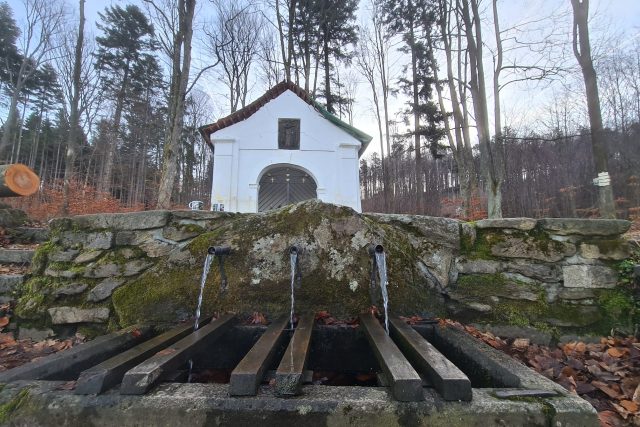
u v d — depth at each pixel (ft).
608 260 7.67
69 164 35.83
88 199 42.80
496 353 5.35
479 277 7.97
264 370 4.57
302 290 7.76
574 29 21.21
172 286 7.88
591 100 20.30
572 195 47.47
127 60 70.85
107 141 75.15
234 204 33.47
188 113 80.02
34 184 13.07
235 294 7.80
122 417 3.80
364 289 7.77
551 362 6.33
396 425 3.68
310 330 6.06
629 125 42.27
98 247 8.35
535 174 52.65
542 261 7.82
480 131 25.67
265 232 8.13
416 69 56.29
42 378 4.77
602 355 6.52
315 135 35.47
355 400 3.83
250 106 35.47
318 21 41.01
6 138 55.16
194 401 3.85
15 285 8.17
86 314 7.73
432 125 58.80
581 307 7.48
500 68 26.45
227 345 7.32
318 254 7.94
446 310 7.89
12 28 68.49
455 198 74.69
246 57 54.75
